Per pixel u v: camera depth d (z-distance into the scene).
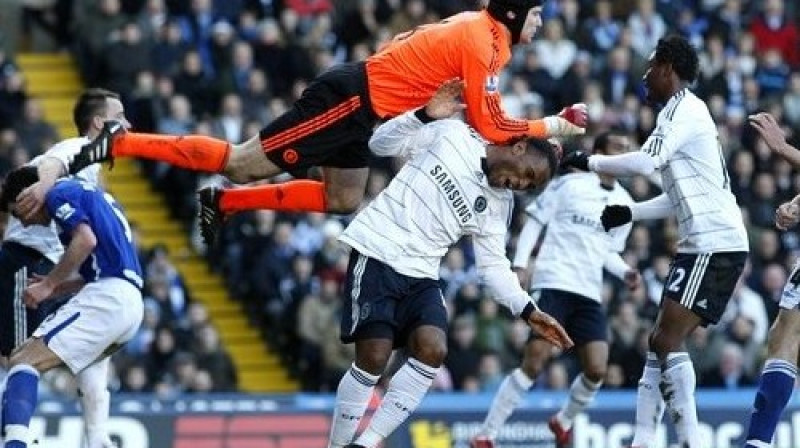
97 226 21.11
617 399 31.02
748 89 43.66
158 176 40.09
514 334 35.72
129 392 32.94
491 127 20.28
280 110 39.28
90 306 21.03
